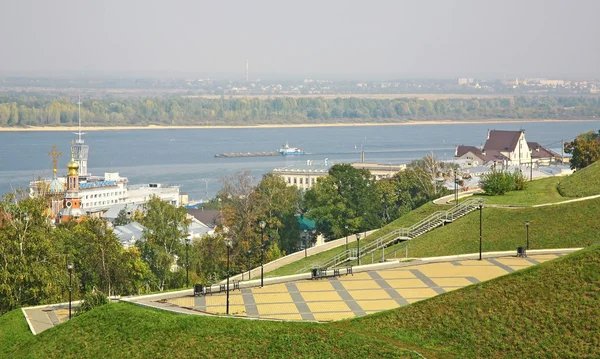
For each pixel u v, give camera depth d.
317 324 89.25
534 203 149.75
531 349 81.56
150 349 86.88
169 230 158.25
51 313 111.12
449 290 102.81
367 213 196.50
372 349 82.75
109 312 96.25
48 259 128.50
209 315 93.62
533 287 91.69
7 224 129.25
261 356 83.06
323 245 175.25
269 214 190.75
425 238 142.12
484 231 137.38
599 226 130.12
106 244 139.62
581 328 83.31
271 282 111.00
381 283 108.06
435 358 81.75
